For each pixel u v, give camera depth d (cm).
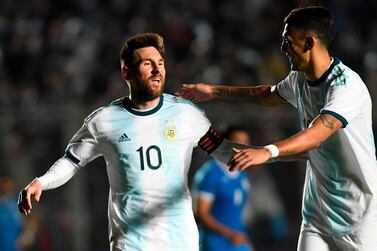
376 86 4975
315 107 1814
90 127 1842
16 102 4728
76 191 4222
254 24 5625
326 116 1700
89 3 5706
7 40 5412
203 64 5159
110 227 1866
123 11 5681
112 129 1831
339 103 1716
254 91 2047
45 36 5419
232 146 1884
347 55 5303
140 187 1819
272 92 2016
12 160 4203
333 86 1750
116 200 1847
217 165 2934
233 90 2069
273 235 4156
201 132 1870
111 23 5525
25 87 4988
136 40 1823
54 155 4238
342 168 1820
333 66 1769
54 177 1845
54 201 4209
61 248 4197
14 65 5159
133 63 1812
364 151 1814
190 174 4138
